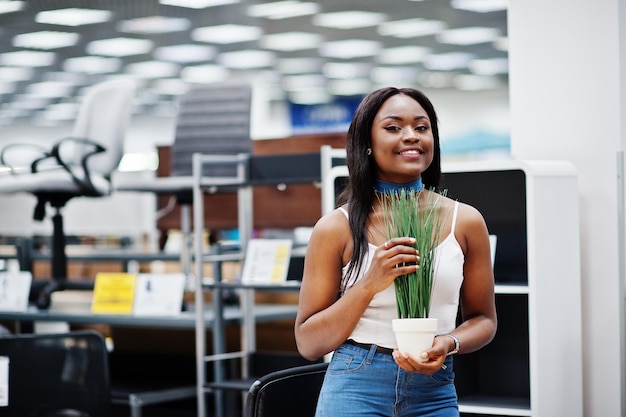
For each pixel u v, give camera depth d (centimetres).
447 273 195
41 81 1348
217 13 930
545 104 342
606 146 332
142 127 1773
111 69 1267
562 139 339
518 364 346
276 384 218
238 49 1155
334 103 1642
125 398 424
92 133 507
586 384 333
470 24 1039
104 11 899
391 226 196
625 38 328
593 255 332
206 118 582
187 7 895
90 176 488
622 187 327
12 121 1764
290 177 402
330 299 200
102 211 766
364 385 193
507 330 348
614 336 328
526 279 341
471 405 322
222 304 423
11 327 538
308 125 1661
